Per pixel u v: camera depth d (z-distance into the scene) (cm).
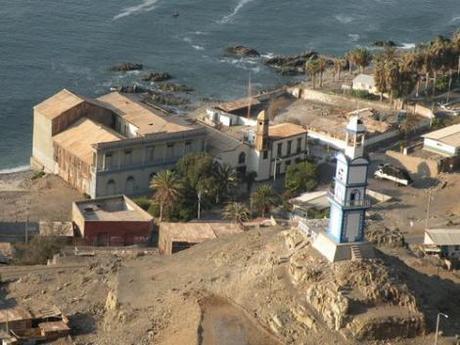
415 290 15212
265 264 15862
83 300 16575
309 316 14362
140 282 16750
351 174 15000
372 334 14138
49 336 15350
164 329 15062
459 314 15325
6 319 15550
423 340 14238
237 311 14875
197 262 17188
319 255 15375
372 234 19562
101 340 15212
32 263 19362
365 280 14762
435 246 19762
